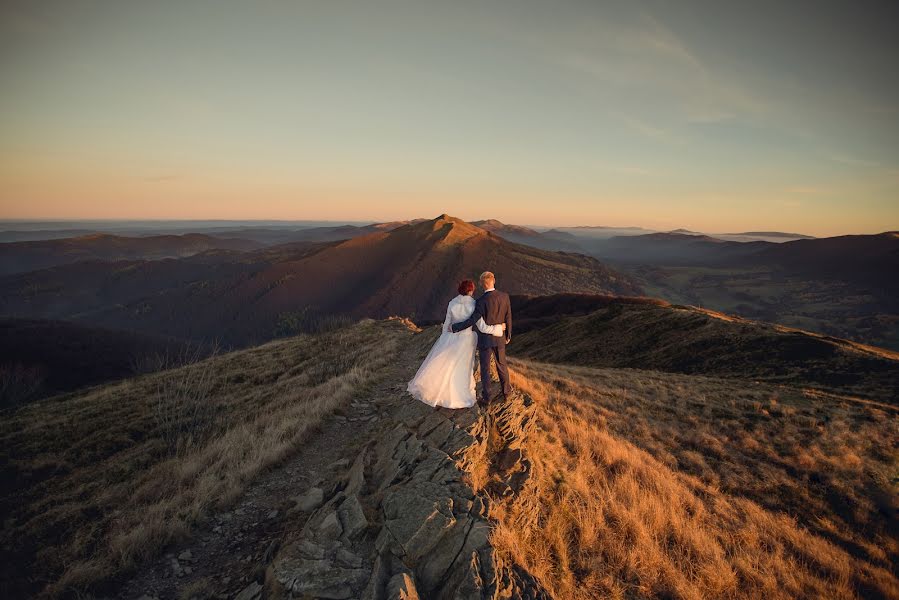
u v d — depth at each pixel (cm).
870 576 832
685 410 1723
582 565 575
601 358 4619
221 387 1912
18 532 685
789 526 972
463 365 700
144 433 1284
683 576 629
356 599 372
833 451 1388
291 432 972
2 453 1163
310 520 529
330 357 2317
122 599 498
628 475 893
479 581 388
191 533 618
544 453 843
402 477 555
